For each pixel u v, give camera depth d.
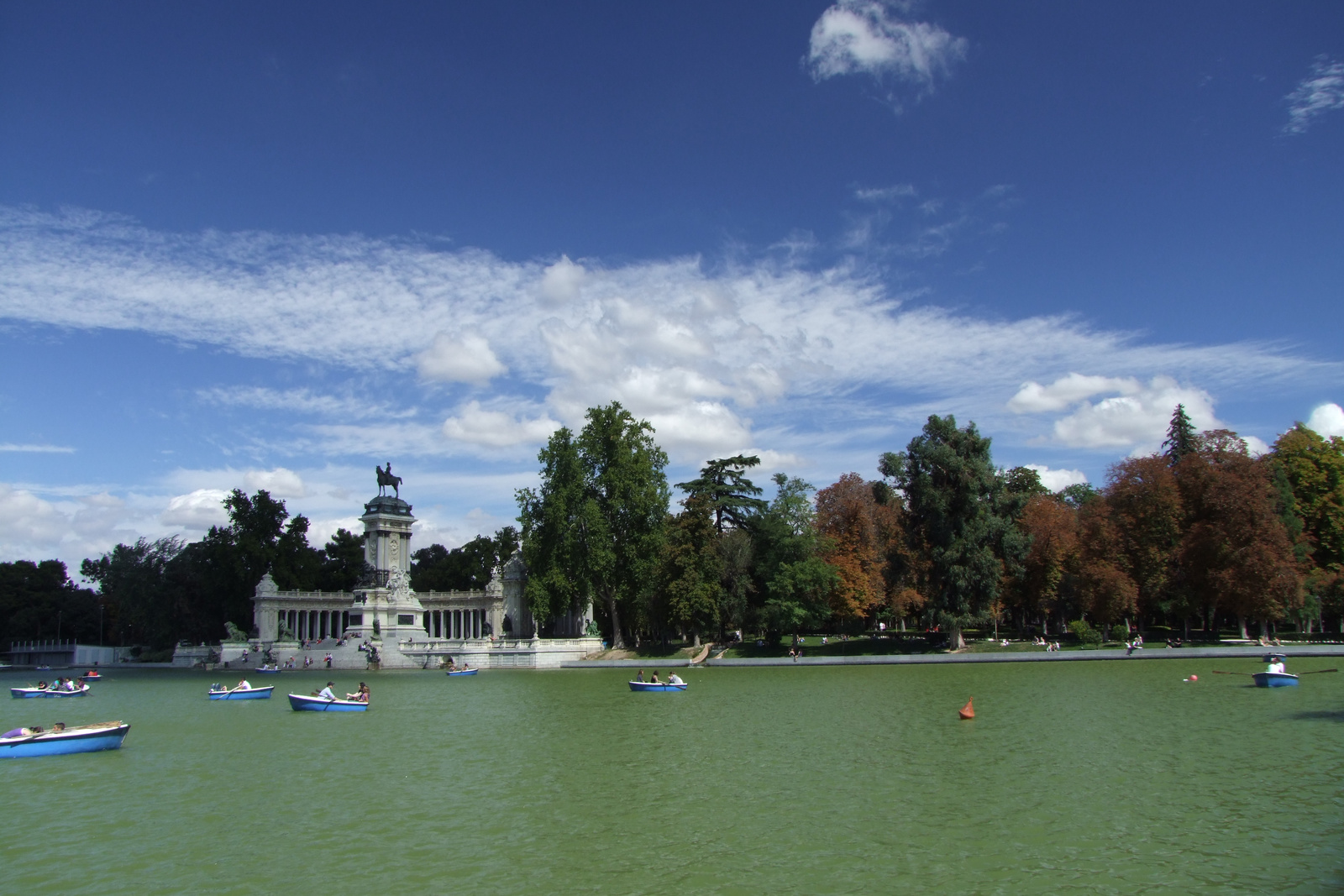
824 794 36.09
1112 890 24.86
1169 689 66.12
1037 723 51.69
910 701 64.00
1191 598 101.25
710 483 128.12
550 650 116.44
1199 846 28.25
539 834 31.38
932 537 102.38
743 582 113.50
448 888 26.14
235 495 148.88
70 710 72.31
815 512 116.69
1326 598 101.81
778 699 69.00
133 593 153.62
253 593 146.75
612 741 50.31
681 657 114.62
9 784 40.47
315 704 67.69
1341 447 110.75
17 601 182.00
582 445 122.69
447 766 43.91
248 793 38.41
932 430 105.06
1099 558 103.88
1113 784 36.19
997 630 117.31
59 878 27.53
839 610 110.06
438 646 123.38
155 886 26.77
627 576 119.62
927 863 27.34
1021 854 27.95
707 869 27.31
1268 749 42.25
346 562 166.75
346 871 27.83
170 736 54.78
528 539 120.12
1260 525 92.94
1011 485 136.12
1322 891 24.41
